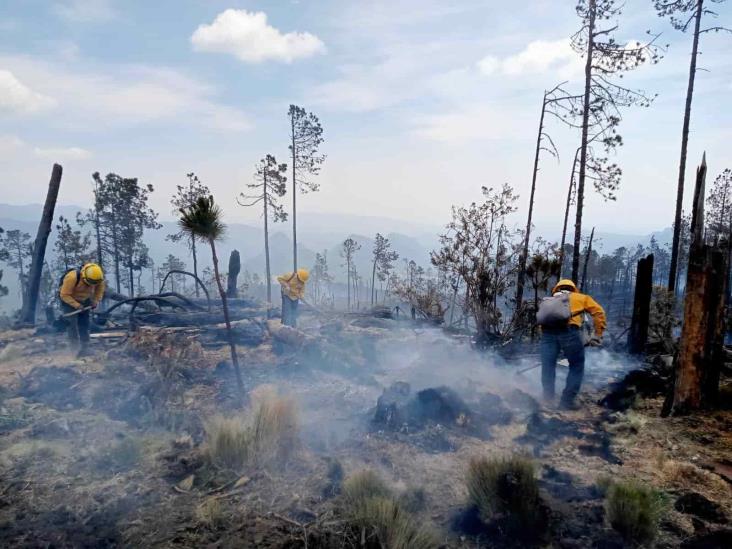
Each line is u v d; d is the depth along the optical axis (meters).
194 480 3.56
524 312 8.99
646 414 5.17
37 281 11.02
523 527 2.98
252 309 11.08
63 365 6.17
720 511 3.13
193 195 34.16
